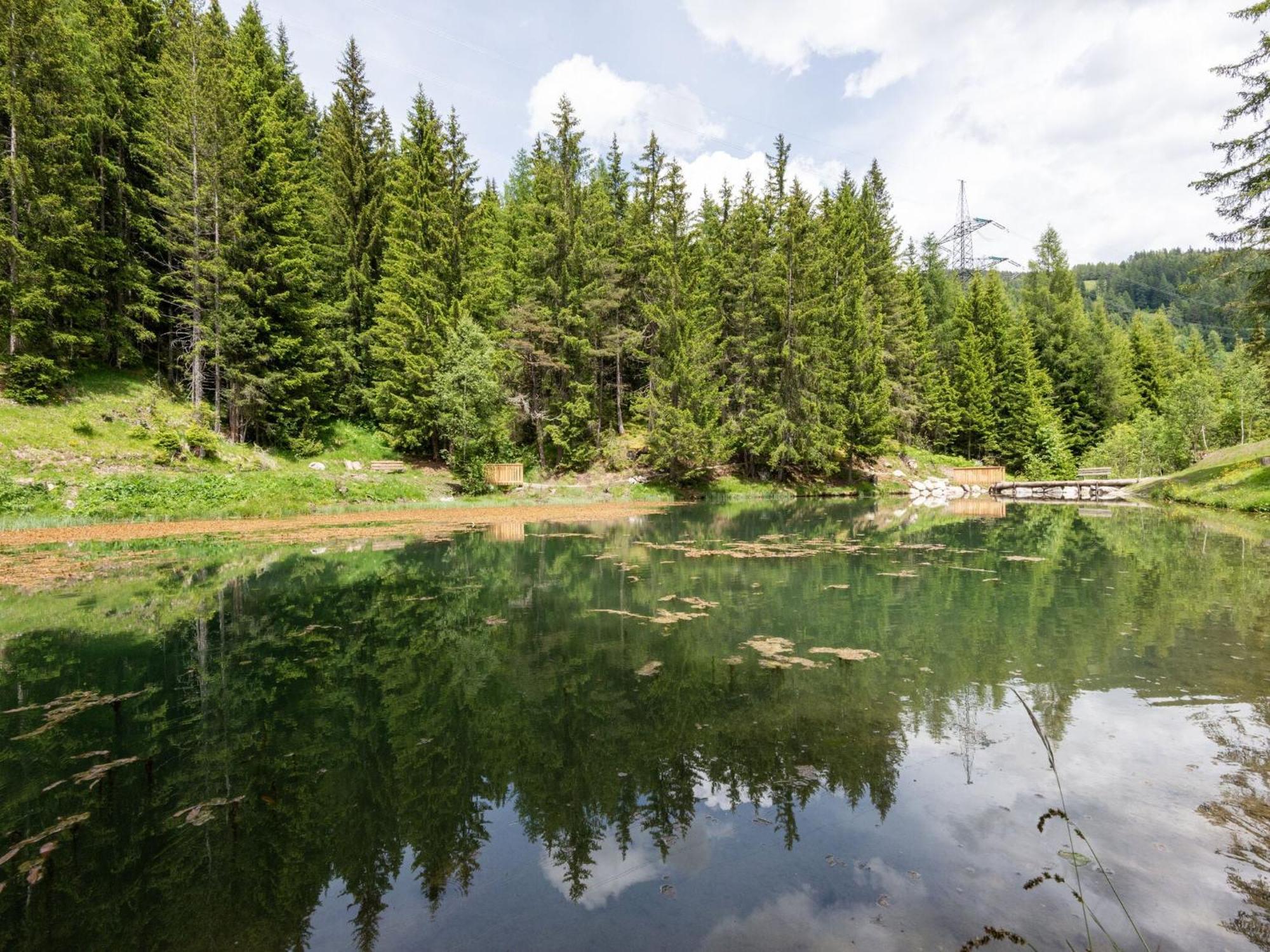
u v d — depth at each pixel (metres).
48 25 18.05
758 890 2.37
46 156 18.48
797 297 29.50
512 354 27.12
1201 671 4.81
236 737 3.89
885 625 6.36
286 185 22.55
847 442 31.86
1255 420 32.16
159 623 6.65
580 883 2.44
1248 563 9.80
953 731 3.82
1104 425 44.88
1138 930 2.07
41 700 4.53
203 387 22.39
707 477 29.86
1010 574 9.16
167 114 20.70
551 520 18.16
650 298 30.16
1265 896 2.27
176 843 2.76
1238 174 15.45
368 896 2.37
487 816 2.99
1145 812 2.88
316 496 19.89
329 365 23.86
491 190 36.56
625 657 5.42
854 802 3.04
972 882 2.39
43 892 2.41
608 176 36.31
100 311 19.77
